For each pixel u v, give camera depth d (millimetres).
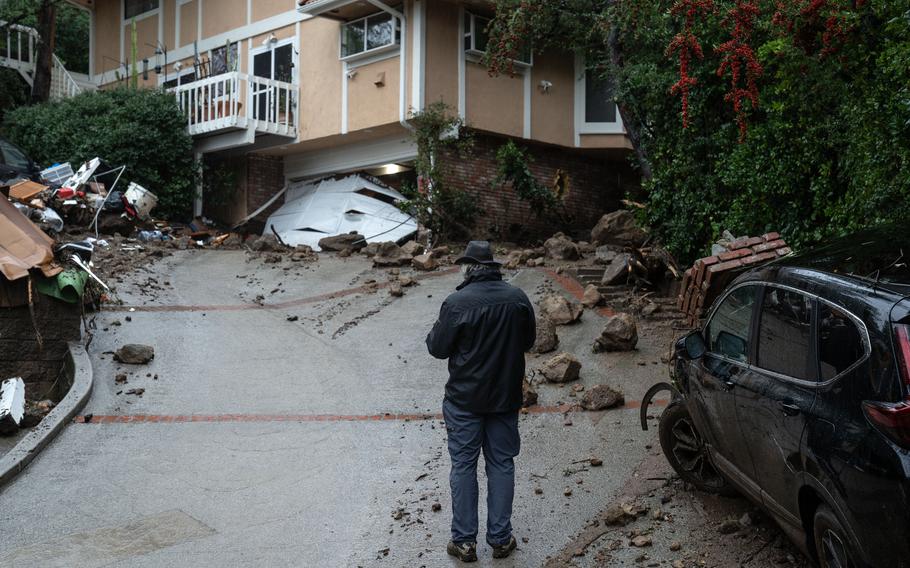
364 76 18984
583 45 17297
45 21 24016
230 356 10703
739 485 5105
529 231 19891
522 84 19297
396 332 11609
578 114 20078
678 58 11961
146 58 24891
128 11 25594
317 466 7227
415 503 6316
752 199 10227
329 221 19438
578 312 11281
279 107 20719
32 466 7270
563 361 9141
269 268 16031
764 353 4684
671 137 12359
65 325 10250
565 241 15023
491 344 5129
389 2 18422
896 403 3418
